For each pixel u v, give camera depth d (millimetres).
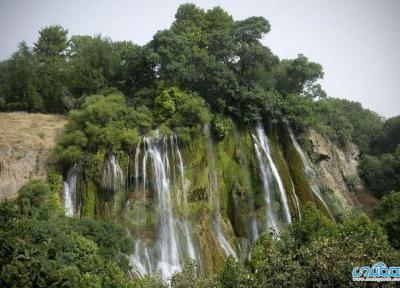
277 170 53469
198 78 51875
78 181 40844
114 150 42406
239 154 51219
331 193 58406
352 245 25422
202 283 26484
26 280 25000
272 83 60719
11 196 38219
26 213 32719
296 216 51531
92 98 46312
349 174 65938
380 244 26234
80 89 52906
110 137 42188
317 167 60312
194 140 47594
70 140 41469
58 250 29281
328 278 23406
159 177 44469
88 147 42094
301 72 62125
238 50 55938
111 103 45188
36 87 49938
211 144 49719
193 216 44906
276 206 50938
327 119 68812
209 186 47406
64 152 40344
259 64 56438
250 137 52875
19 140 42375
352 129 71625
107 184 41375
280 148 55906
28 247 27109
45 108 50594
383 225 39094
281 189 52250
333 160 63812
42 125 46250
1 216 29031
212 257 42969
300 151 57594
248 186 50531
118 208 41500
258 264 29078
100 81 52406
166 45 51875
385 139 74375
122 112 45719
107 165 41781
